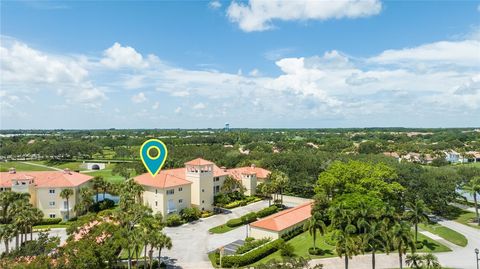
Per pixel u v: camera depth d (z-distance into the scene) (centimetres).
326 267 6244
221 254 6388
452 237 7962
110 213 7381
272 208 10050
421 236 8000
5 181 9650
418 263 6125
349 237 5688
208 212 9900
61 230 8431
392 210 6581
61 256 5225
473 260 6681
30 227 6650
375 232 5697
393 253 6938
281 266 4769
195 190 9938
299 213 8675
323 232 6738
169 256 6856
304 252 6944
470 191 9631
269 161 13625
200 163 9981
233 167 15262
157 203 9200
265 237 7650
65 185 9325
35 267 4809
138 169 14612
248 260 6397
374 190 8225
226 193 11212
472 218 9712
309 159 12838
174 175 10206
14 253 5703
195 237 7994
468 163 19475
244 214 9981
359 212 6450
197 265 6444
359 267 6284
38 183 9694
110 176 16700
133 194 8794
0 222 7588
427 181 9806
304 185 12144
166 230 8519
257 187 12262
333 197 8919
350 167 9006
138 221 6631
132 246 5628
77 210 9244
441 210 10025
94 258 5262
